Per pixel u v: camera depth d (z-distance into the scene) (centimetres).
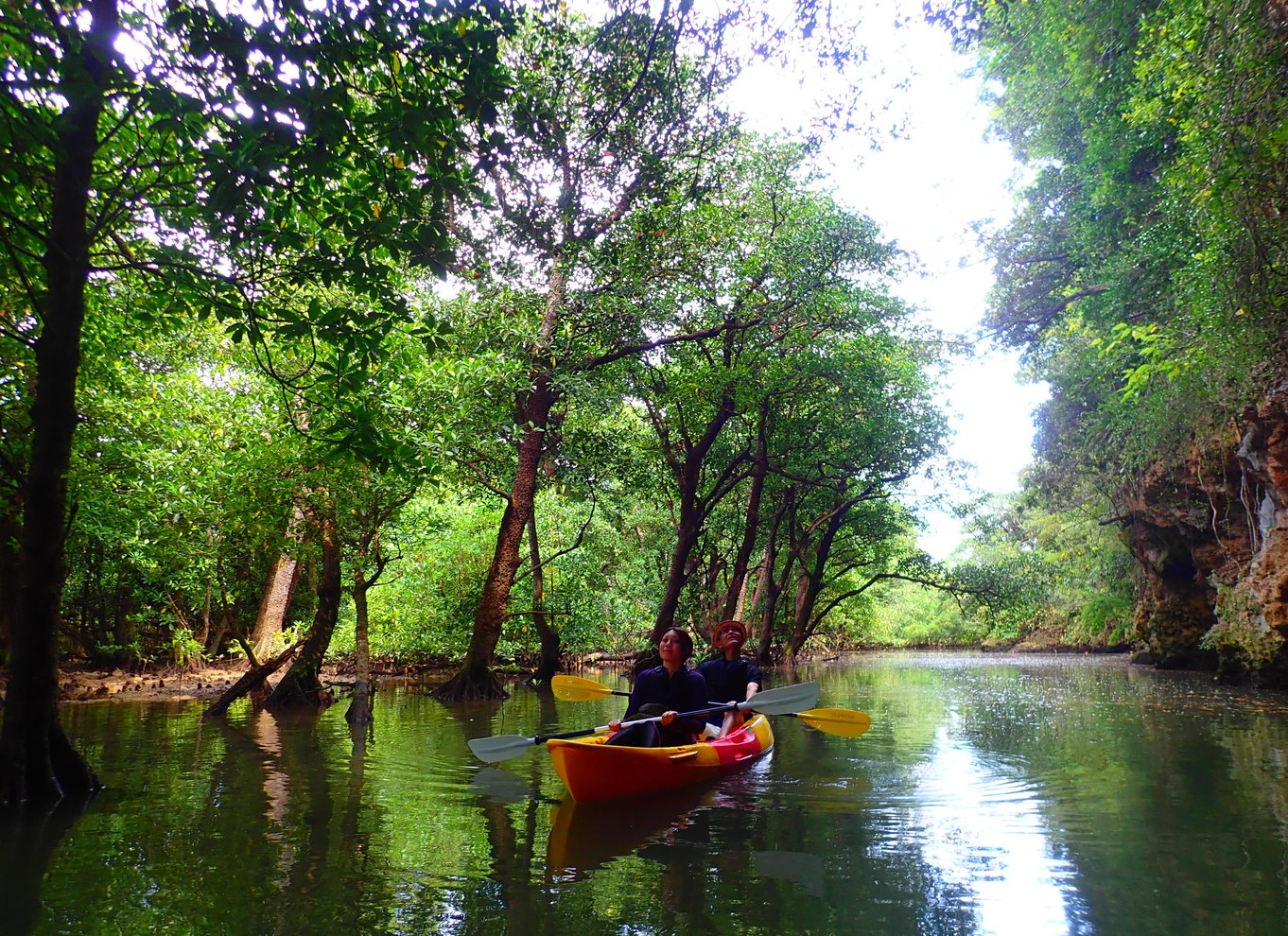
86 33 440
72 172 511
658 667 700
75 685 1304
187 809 500
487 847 423
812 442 2041
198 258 573
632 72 792
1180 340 1102
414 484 949
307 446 858
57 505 516
